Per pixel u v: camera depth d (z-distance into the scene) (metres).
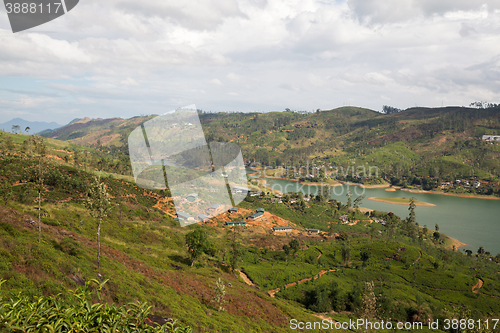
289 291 50.84
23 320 3.95
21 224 25.97
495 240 109.00
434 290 59.66
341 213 131.00
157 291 24.20
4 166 58.25
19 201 42.19
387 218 127.62
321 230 102.00
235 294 35.28
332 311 48.31
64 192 57.03
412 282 61.09
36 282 14.95
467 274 68.81
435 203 169.12
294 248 69.81
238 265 56.50
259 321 29.27
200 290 30.58
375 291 54.00
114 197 63.19
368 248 76.00
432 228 122.06
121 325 4.23
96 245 30.06
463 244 105.19
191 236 43.31
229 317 26.48
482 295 58.53
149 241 47.91
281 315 34.34
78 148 185.12
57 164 71.69
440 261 72.62
